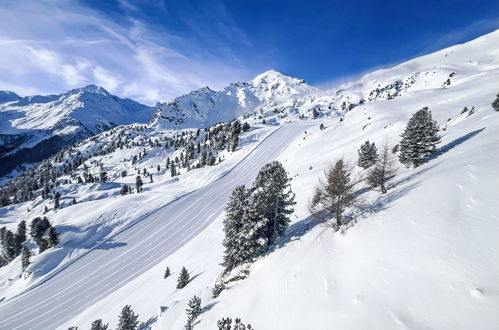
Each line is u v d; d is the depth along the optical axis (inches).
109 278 2017.7
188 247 2171.5
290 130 6407.5
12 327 1619.1
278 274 709.3
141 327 927.7
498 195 476.4
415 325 335.6
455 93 2989.7
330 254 629.3
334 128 3831.2
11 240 2871.6
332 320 422.0
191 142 7829.7
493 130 946.1
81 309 1712.6
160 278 1563.7
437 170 793.6
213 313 719.7
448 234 448.5
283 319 507.2
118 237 2613.2
